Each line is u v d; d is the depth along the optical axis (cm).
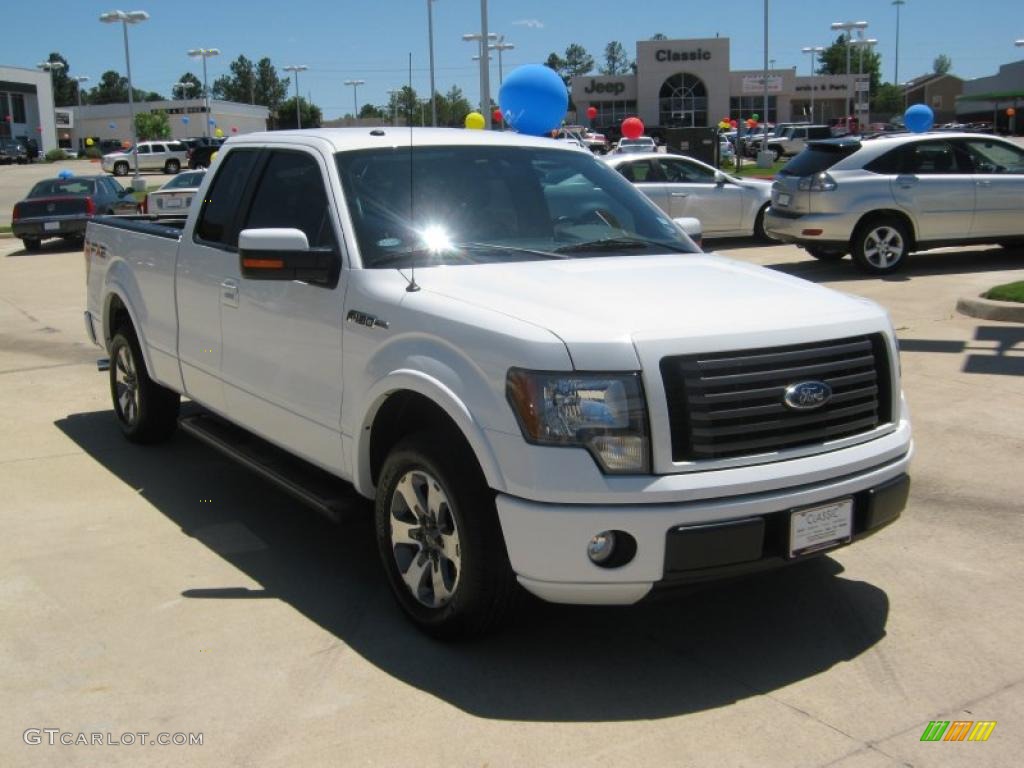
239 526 526
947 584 446
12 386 851
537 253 449
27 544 499
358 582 455
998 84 7962
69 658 384
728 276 424
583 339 338
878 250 1318
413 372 377
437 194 465
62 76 16575
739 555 340
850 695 355
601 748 323
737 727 335
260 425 499
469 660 381
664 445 335
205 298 533
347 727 337
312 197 469
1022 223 1334
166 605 430
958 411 705
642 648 391
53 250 2130
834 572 461
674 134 3341
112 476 609
